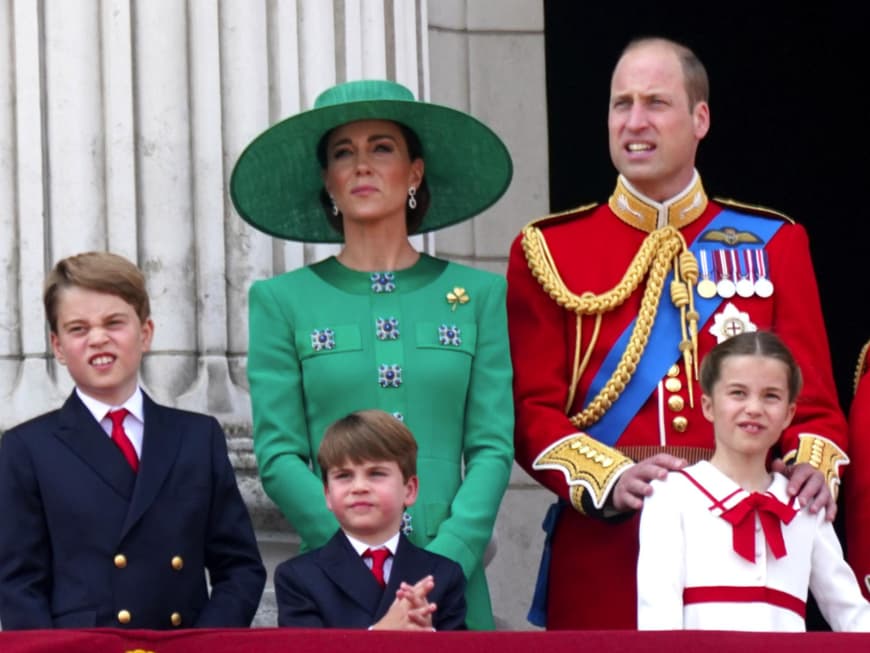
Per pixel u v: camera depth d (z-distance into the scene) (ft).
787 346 82.69
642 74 86.58
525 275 87.66
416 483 79.10
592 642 68.49
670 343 85.71
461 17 117.80
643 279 86.53
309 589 77.36
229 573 79.00
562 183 124.77
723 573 77.20
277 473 81.66
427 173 88.69
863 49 130.52
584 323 86.33
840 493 107.04
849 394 130.72
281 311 84.07
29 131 92.02
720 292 86.22
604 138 125.39
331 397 82.99
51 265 91.66
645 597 77.41
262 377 83.41
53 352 91.04
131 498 77.66
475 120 85.87
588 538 84.94
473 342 84.33
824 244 130.62
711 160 130.21
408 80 100.17
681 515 77.87
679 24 129.18
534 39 119.03
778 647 68.64
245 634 68.23
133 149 92.07
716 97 130.21
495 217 117.50
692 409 84.99
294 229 89.97
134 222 91.71
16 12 92.53
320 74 95.40
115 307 78.18
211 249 92.22
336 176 85.51
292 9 95.14
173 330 91.25
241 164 86.28
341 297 84.28
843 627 78.28
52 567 77.56
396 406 82.99
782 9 130.21
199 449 79.15
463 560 80.38
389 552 78.28
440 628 77.51
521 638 68.39
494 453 82.89
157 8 92.73
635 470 79.56
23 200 91.71
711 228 87.71
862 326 130.62
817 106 130.52
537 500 116.16
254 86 93.81
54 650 67.41
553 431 84.12
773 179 130.31
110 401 78.89
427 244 100.22
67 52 92.32
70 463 77.77
